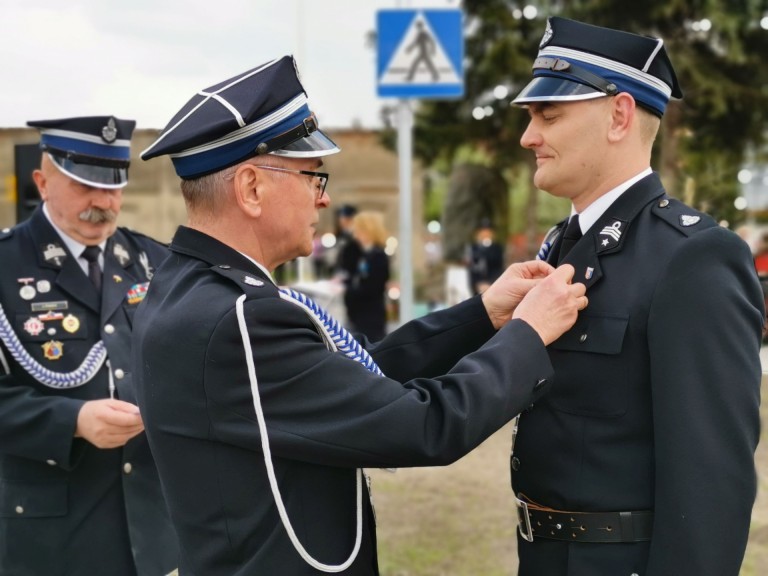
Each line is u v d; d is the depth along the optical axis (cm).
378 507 409
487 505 409
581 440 159
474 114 1037
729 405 145
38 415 216
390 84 453
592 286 161
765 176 1066
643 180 164
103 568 227
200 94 158
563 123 163
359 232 706
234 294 149
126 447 230
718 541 143
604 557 157
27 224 243
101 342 235
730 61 862
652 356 150
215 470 148
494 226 1220
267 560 147
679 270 150
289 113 155
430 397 147
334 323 159
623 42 161
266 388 145
